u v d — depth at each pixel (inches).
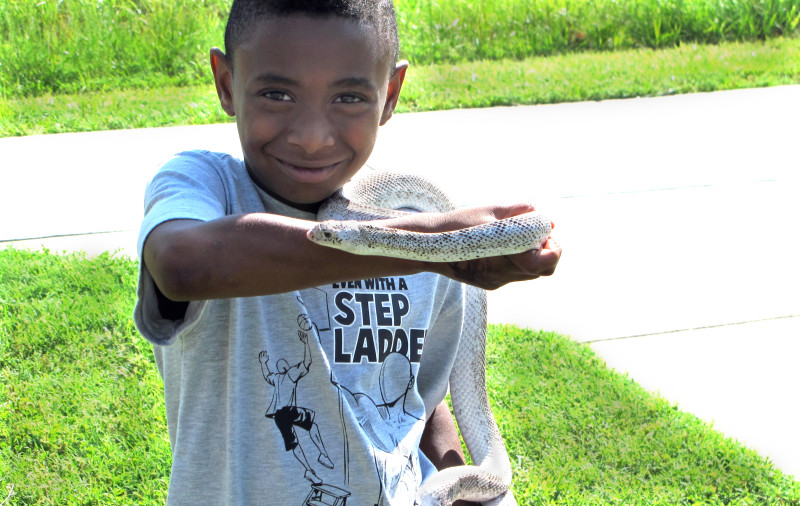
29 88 148.6
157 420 61.9
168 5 169.2
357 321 30.4
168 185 27.0
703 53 180.5
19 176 108.1
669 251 94.3
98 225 94.2
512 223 23.5
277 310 28.8
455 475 37.0
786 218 103.4
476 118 139.0
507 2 187.3
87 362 68.1
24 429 60.1
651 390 69.6
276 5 26.5
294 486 28.4
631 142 129.3
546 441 61.4
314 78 26.9
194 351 28.6
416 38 177.5
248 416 28.5
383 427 30.5
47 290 77.7
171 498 29.0
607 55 179.2
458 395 42.7
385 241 22.6
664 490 57.4
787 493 57.4
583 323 79.7
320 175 28.6
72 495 54.7
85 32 163.3
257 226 22.7
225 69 30.5
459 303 35.2
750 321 80.6
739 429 65.5
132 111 136.0
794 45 186.5
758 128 137.3
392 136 127.4
